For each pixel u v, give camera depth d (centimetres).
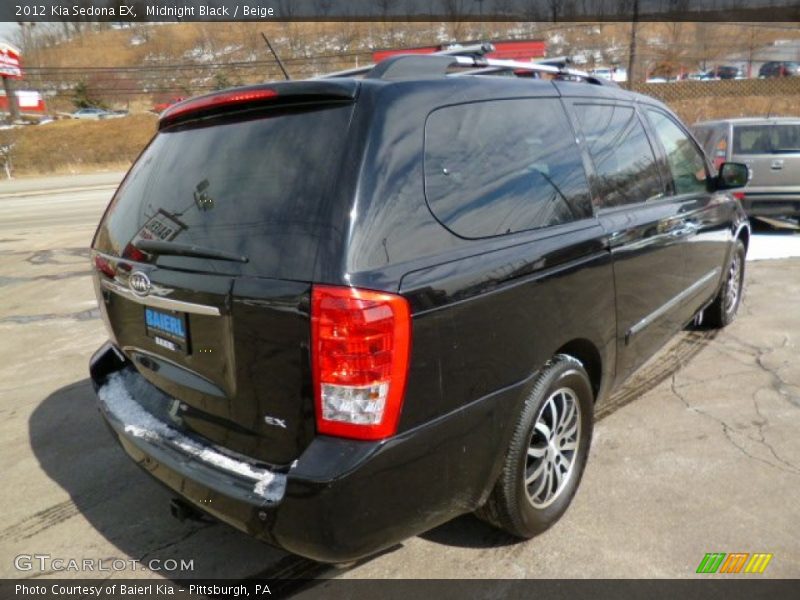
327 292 183
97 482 327
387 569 251
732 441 336
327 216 190
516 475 239
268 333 194
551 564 250
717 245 444
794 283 633
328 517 185
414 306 192
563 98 287
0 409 418
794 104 2345
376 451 188
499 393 225
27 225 1448
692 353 462
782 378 413
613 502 287
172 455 226
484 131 238
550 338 246
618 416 368
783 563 246
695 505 283
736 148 839
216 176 223
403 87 215
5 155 4084
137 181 268
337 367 184
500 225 231
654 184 356
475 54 285
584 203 279
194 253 213
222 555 266
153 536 281
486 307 215
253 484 201
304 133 208
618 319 299
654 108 388
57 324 608
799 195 821
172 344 229
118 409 262
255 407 204
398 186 200
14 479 331
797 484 296
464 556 256
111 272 256
